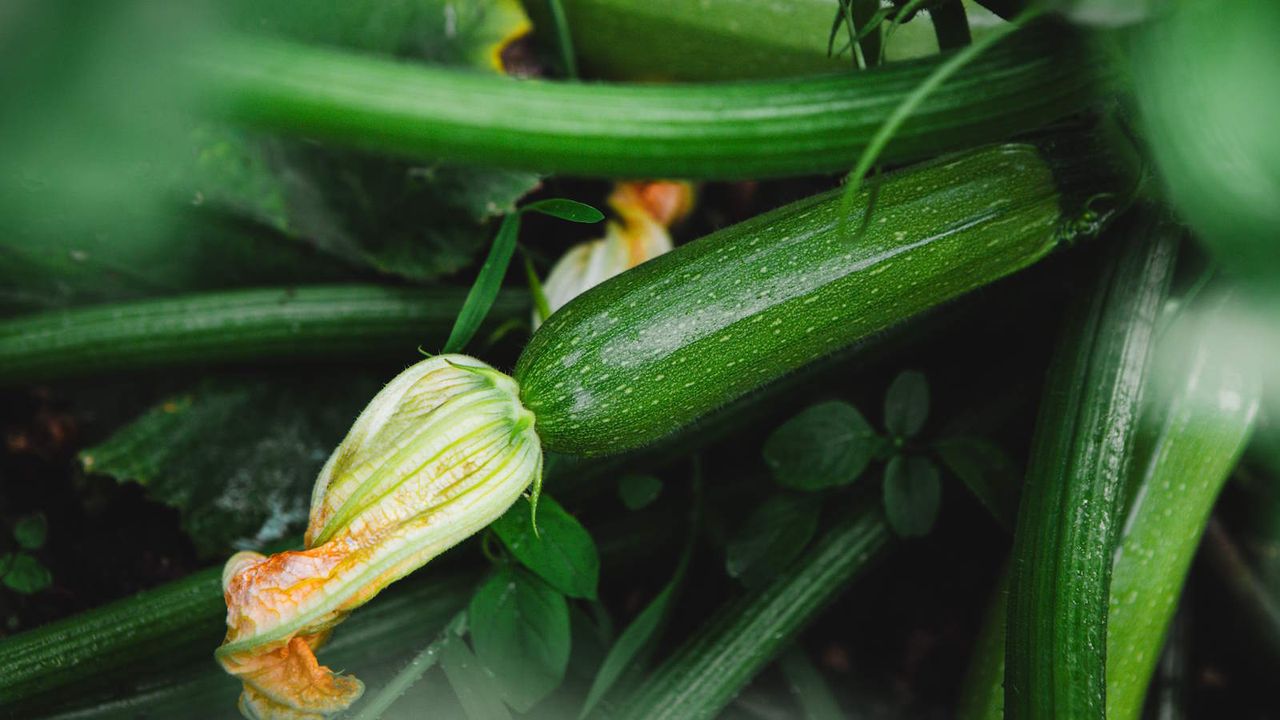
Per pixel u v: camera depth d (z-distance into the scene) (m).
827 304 0.44
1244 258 0.40
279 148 0.58
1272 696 0.59
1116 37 0.41
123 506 0.61
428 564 0.54
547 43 0.61
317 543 0.42
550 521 0.46
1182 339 0.50
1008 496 0.51
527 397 0.44
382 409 0.42
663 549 0.58
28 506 0.60
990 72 0.42
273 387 0.61
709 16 0.58
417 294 0.58
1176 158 0.40
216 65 0.36
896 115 0.38
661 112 0.40
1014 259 0.46
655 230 0.59
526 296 0.59
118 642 0.49
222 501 0.59
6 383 0.57
